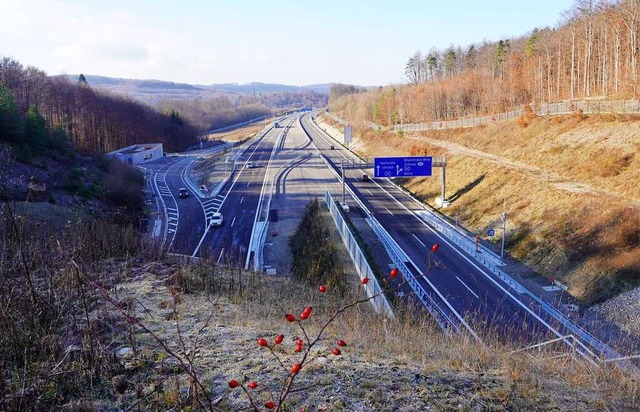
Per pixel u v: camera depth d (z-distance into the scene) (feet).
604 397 17.35
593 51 170.71
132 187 130.41
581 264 71.15
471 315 57.21
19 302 20.38
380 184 153.17
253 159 210.79
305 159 207.62
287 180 163.43
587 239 74.64
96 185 117.80
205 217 118.73
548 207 89.92
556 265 74.84
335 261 72.02
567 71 186.91
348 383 16.94
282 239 98.99
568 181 99.09
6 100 117.70
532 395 16.71
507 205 100.94
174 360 18.65
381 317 31.30
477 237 88.48
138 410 14.49
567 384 18.63
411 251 88.17
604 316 58.85
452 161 142.10
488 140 149.79
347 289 56.29
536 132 130.62
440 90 228.22
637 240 68.49
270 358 19.49
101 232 46.47
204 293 35.12
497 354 21.88
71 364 16.96
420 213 116.98
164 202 135.95
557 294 68.28
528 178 105.70
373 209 121.29
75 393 15.47
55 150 131.44
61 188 103.50
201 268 44.65
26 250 28.02
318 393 16.07
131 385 16.22
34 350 17.76
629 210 74.54
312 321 29.07
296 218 115.55
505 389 16.99
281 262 84.33
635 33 135.64
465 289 69.21
